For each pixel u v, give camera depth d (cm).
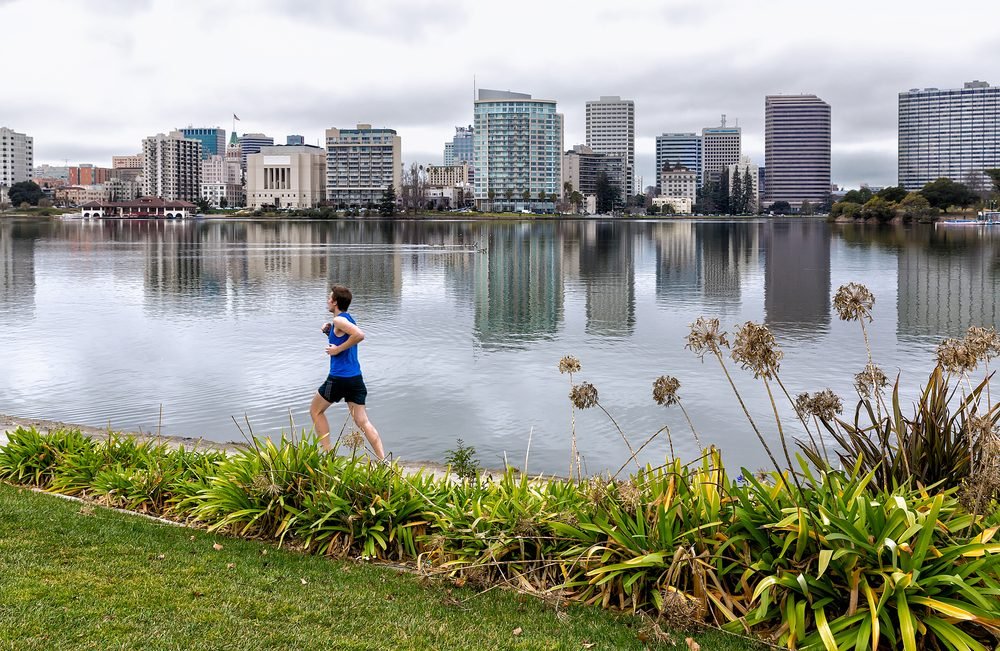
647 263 6562
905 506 591
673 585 648
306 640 593
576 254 7700
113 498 954
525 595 686
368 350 2561
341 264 6338
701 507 693
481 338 2820
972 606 563
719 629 619
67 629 591
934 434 753
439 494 866
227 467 932
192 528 856
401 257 7200
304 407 1825
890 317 3375
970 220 15888
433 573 730
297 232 13575
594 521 726
